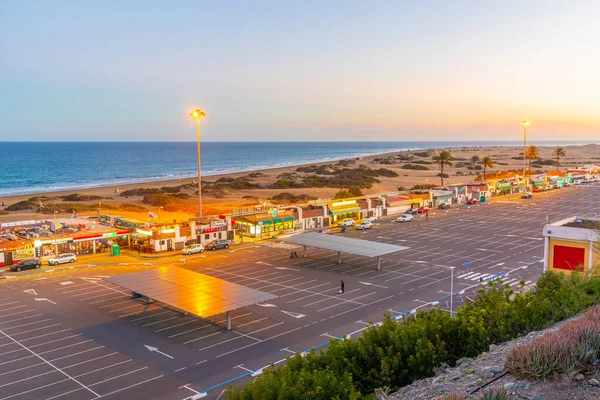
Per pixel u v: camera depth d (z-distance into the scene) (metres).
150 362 32.72
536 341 13.02
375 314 42.34
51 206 117.44
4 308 45.19
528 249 69.75
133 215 107.44
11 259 63.91
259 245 77.19
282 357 33.25
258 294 41.50
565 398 10.86
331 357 18.81
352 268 60.19
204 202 130.88
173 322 41.03
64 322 41.12
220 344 35.84
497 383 12.45
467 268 59.03
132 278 46.72
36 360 33.25
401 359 18.38
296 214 89.81
